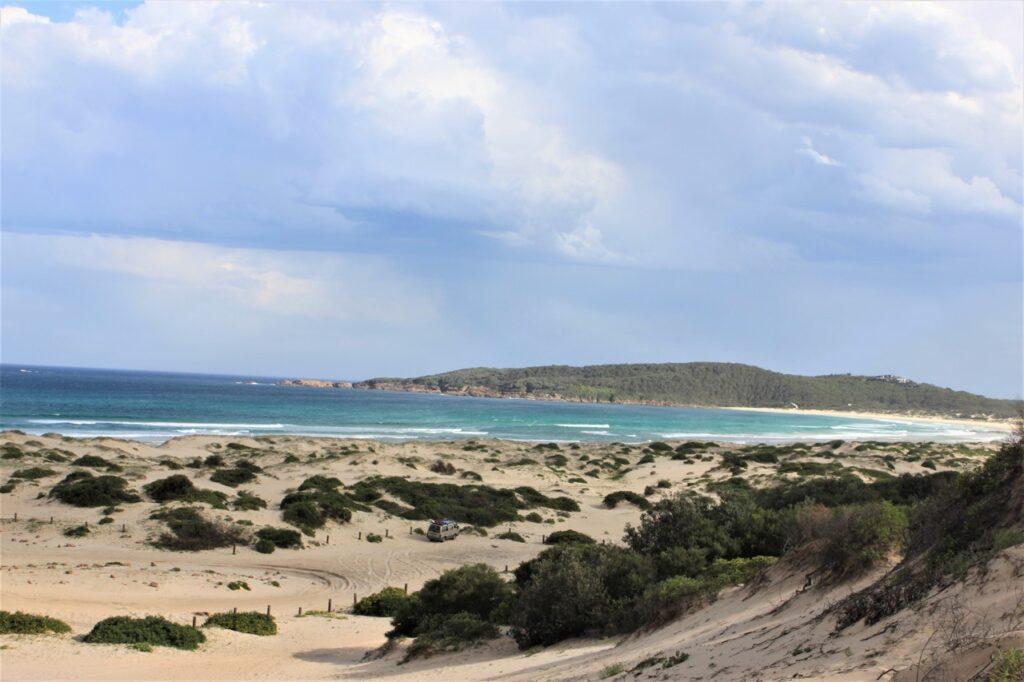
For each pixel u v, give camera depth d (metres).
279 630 25.23
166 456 67.81
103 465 57.59
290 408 162.62
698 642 10.70
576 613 16.97
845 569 10.54
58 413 116.81
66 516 41.25
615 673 10.25
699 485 63.94
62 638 21.17
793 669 6.94
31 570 30.36
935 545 8.45
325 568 36.47
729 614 11.92
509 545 42.72
